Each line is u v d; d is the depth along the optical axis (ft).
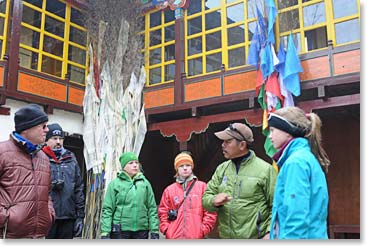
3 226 8.80
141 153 35.12
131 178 14.06
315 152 7.06
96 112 27.76
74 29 32.17
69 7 31.89
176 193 13.35
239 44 27.14
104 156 26.37
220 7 28.50
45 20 29.99
